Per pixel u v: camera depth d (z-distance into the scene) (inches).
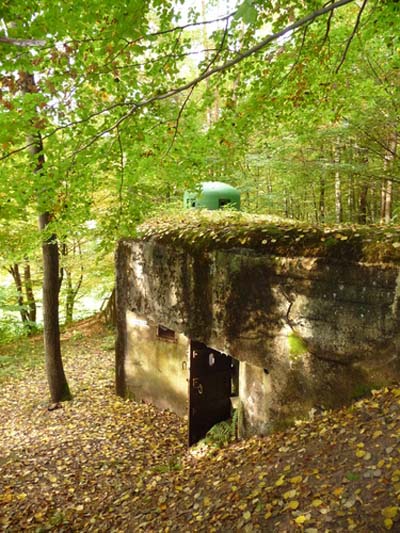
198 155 241.4
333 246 224.5
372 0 220.1
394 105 346.0
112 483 263.1
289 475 184.5
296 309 239.0
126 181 250.2
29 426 363.3
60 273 642.2
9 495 257.9
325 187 576.1
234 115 234.8
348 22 294.7
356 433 186.7
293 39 220.4
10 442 335.6
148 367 386.6
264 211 657.6
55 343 404.5
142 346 390.3
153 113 212.2
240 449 251.3
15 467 291.6
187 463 268.7
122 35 159.5
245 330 268.5
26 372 525.3
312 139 410.6
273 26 198.5
